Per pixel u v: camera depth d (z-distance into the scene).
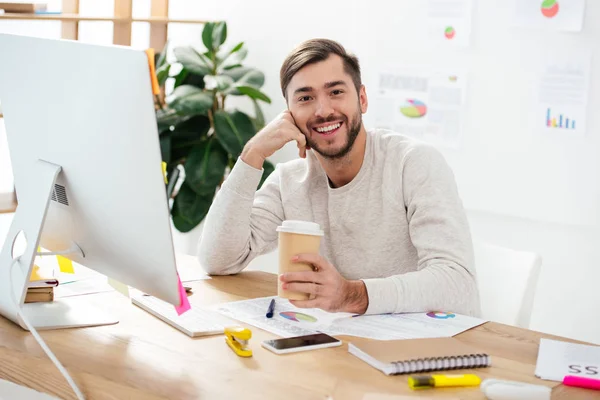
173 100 3.40
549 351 1.31
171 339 1.34
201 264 1.89
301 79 1.80
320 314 1.52
